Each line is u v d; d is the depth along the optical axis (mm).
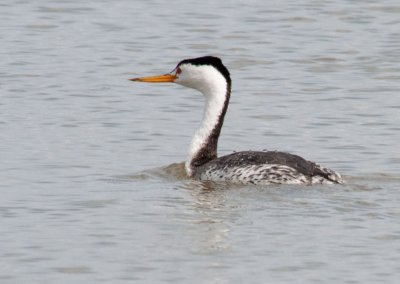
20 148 21375
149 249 15133
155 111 24609
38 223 16344
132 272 14273
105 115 24188
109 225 16234
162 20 33469
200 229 16000
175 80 20266
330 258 14836
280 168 18188
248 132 23016
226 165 18766
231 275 14180
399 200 17438
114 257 14812
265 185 18172
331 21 33469
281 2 35812
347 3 35688
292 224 16188
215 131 19922
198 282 13930
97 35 31797
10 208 17156
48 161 20469
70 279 14047
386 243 15414
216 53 30094
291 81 27344
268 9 34875
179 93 26250
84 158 20750
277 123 23688
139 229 16031
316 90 26484
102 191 18297
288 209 16906
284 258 14812
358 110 24719
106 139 22266
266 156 18578
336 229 15969
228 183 18516
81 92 26141
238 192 17906
